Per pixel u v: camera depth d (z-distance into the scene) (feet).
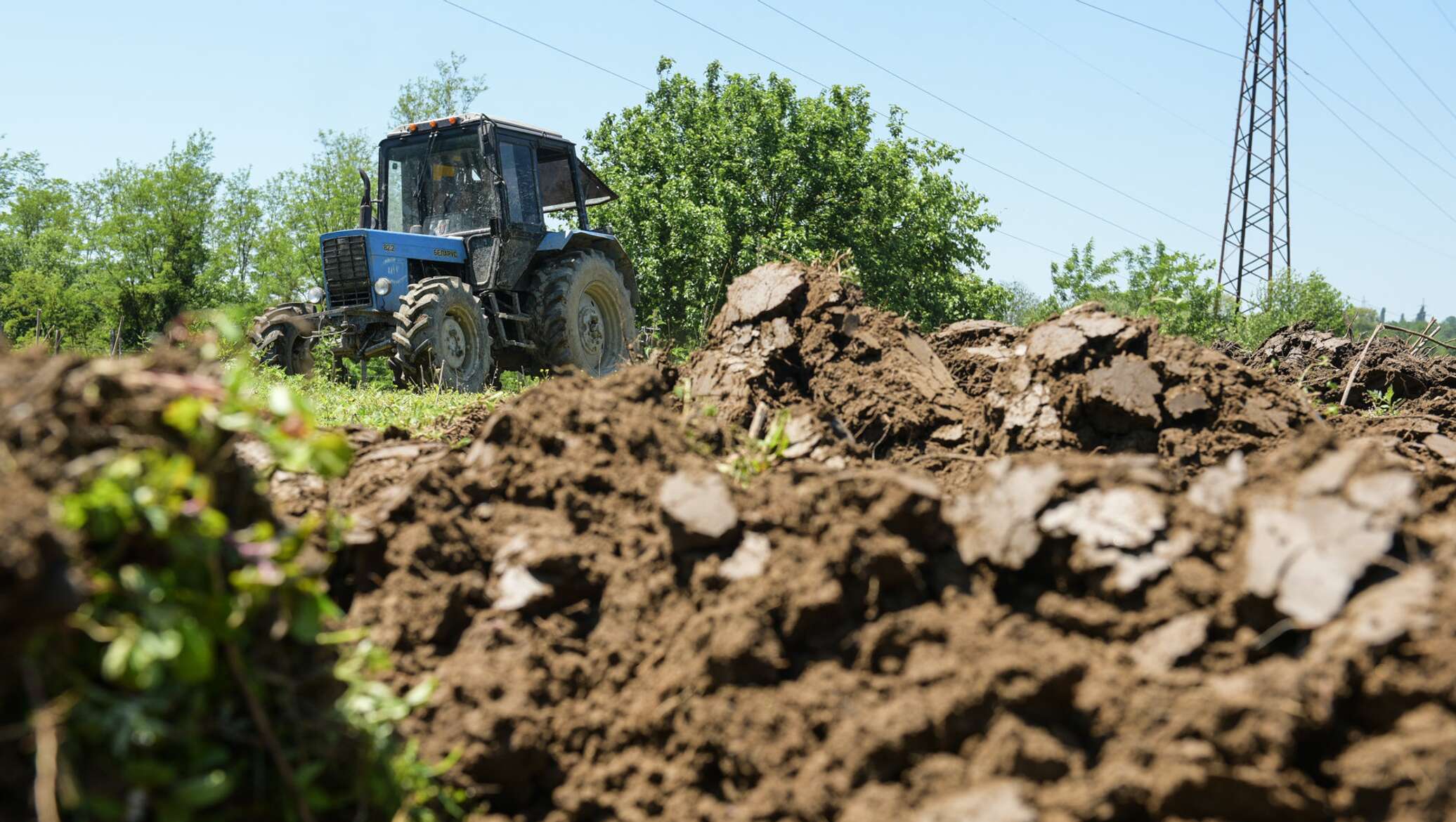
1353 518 6.88
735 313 15.17
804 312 15.19
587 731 7.74
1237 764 5.94
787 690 7.12
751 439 11.82
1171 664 6.56
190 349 7.22
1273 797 5.77
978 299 77.41
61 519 5.54
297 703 6.54
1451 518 7.22
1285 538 6.89
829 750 6.66
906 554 7.57
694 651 7.57
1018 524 7.49
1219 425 13.25
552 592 8.52
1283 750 5.90
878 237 74.54
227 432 6.69
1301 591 6.60
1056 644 6.86
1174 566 7.07
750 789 6.87
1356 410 22.47
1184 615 6.79
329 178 110.73
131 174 119.14
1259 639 6.63
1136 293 81.46
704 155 73.77
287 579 6.48
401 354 31.78
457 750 7.42
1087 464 7.84
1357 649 6.21
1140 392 13.41
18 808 5.37
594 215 71.31
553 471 9.52
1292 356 29.01
